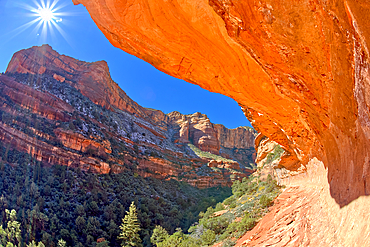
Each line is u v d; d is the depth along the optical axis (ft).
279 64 18.52
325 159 27.43
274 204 65.05
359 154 13.03
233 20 16.31
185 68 24.31
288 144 50.70
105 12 19.45
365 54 9.02
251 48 18.34
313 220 26.14
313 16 12.23
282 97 25.11
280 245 30.35
